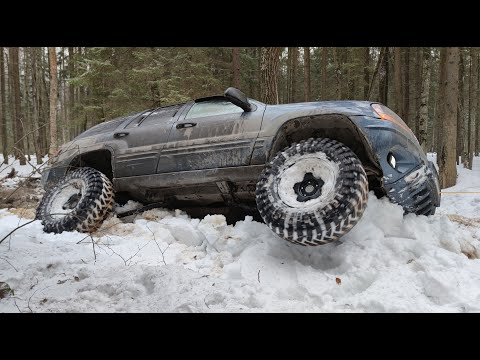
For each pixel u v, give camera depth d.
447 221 3.60
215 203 4.59
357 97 21.98
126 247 3.78
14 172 7.44
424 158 3.85
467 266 3.05
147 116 5.02
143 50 14.85
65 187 4.71
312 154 3.47
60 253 3.44
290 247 3.49
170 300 2.60
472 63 19.03
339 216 3.05
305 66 20.22
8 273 2.85
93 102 15.82
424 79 13.04
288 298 2.91
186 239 4.04
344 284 2.95
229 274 3.24
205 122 4.30
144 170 4.48
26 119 20.59
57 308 2.47
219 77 17.48
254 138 3.92
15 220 5.04
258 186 3.54
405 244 3.27
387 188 3.49
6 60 22.19
